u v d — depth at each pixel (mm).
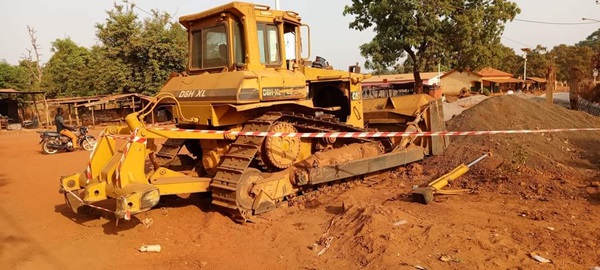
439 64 28703
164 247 5320
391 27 27281
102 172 5746
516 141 9312
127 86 33969
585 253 4496
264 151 6688
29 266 4801
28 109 42906
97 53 42281
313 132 7590
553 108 11992
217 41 6938
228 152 6465
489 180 7574
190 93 6734
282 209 6570
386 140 8953
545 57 71875
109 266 4793
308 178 6805
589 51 69688
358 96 8734
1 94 37125
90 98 31594
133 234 5730
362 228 5270
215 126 6438
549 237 4977
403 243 4797
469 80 44906
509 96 11625
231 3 6465
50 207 7266
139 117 6035
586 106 18922
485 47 27844
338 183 7867
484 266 4219
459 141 9898
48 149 15062
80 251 5219
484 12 27703
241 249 5184
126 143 5793
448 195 6965
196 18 7164
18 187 9062
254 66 6648
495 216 5828
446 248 4684
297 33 7957
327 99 8984
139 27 33906
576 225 5355
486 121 10430
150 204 5297
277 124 6789
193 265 4777
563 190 6836
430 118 9406
